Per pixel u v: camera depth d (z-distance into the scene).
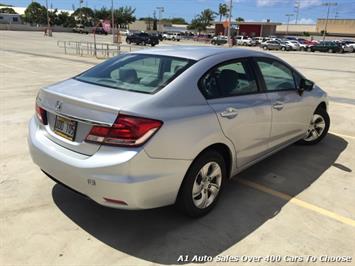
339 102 9.84
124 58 4.04
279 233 3.41
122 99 3.05
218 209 3.79
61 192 4.05
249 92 4.02
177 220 3.57
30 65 16.69
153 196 3.02
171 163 3.06
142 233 3.35
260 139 4.18
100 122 2.93
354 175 4.79
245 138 3.89
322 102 5.72
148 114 2.94
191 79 3.41
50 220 3.49
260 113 4.04
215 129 3.41
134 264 2.94
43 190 4.08
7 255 2.98
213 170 3.59
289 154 5.52
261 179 4.59
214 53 3.86
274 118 4.34
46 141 3.42
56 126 3.35
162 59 3.75
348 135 6.64
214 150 3.57
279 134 4.59
